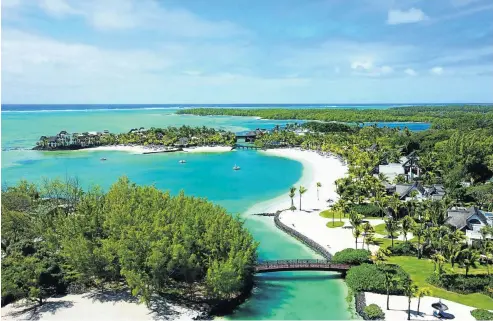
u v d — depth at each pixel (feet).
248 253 181.78
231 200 371.56
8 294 172.24
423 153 536.42
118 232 185.47
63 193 298.35
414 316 166.81
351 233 273.33
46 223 210.59
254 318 169.17
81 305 171.63
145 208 207.41
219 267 172.76
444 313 167.63
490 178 415.44
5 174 485.56
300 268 209.46
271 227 294.66
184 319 163.94
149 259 168.04
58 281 179.83
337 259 214.90
